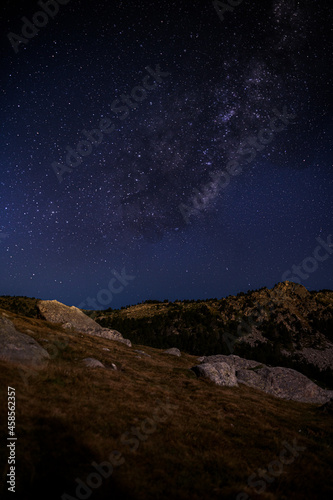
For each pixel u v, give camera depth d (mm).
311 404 30578
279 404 25500
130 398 15352
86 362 19641
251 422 16953
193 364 37906
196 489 8695
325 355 96938
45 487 6977
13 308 98625
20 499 6402
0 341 16250
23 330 22953
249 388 30484
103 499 7172
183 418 14617
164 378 23828
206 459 10812
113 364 21766
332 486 10844
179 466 9781
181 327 106938
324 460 13359
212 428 14336
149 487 8164
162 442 11164
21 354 16094
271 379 33219
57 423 9992
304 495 9812
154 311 130125
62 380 14789
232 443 13070
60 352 20328
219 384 27375
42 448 8359
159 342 92938
